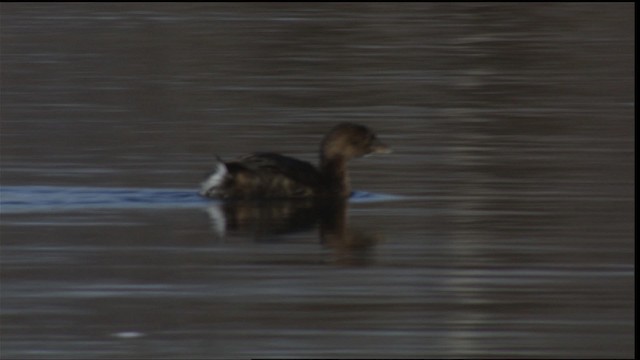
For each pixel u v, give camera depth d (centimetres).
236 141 2583
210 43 4091
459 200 2034
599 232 1808
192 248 1723
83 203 1997
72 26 4444
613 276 1591
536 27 4478
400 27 4475
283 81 3400
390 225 1862
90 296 1515
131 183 2155
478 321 1430
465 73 3544
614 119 2827
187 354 1337
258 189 2027
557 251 1708
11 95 3155
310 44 4084
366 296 1516
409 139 2609
